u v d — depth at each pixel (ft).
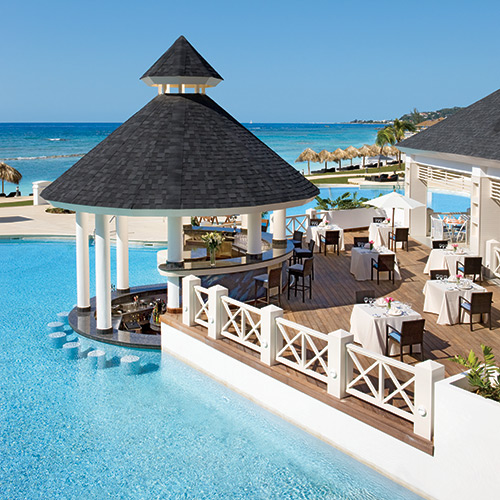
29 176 250.78
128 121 51.90
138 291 58.54
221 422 36.37
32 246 90.79
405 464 29.25
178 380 42.16
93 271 75.25
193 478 30.55
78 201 46.06
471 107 78.79
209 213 44.37
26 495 28.89
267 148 54.08
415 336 37.81
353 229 90.07
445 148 68.95
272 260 53.06
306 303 52.80
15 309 57.98
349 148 240.73
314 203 145.59
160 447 33.47
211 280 50.06
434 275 51.60
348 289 57.67
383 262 58.54
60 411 37.37
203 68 52.19
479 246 62.18
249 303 52.29
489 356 29.58
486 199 61.46
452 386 26.86
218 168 47.19
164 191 44.50
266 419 36.81
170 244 48.39
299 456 32.68
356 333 42.09
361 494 29.12
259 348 38.93
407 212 86.28
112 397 39.47
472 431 25.90
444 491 27.48
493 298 54.13
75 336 50.14
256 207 45.85
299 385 35.04
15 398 39.04
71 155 397.19
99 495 28.99
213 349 41.88
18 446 33.27
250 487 29.81
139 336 49.11
